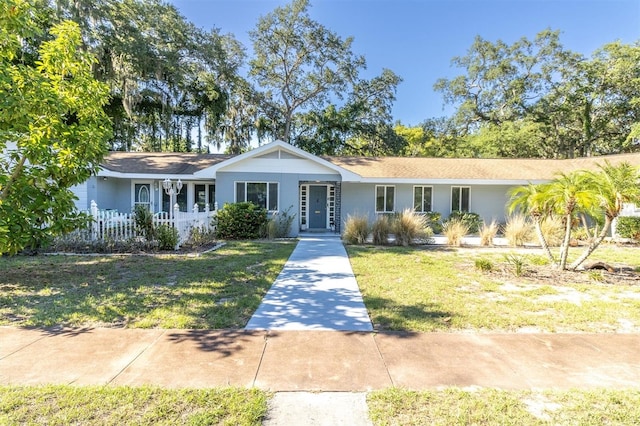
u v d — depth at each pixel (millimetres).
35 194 6191
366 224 12914
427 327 4328
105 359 3357
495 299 5598
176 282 6391
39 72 5988
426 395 2775
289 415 2516
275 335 4027
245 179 15414
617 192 7105
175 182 15977
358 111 31750
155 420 2410
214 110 28203
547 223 12367
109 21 20922
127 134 26078
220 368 3201
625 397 2744
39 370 3121
